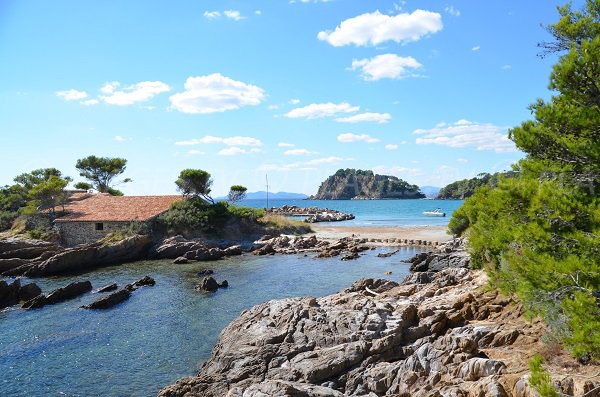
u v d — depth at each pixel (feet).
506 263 48.03
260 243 209.77
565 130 34.71
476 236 80.59
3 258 167.73
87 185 345.51
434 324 65.57
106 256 169.78
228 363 62.34
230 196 287.07
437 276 110.83
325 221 364.38
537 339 54.60
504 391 42.52
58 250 171.63
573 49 33.32
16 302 109.19
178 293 116.57
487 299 72.54
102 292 119.14
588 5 38.93
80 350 75.15
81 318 94.07
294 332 67.82
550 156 36.76
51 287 129.90
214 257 178.81
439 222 336.90
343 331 66.08
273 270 149.18
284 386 47.03
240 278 136.05
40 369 67.56
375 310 70.85
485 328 60.18
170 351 74.38
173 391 56.95
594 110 32.99
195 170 232.32
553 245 35.14
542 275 34.19
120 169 354.54
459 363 50.44
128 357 71.97
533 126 36.78
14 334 83.71
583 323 30.32
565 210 33.09
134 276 144.56
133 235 190.19
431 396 44.27
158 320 91.81
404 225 307.58
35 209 217.97
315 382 54.60
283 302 80.84
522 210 38.47
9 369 67.62
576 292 31.37
